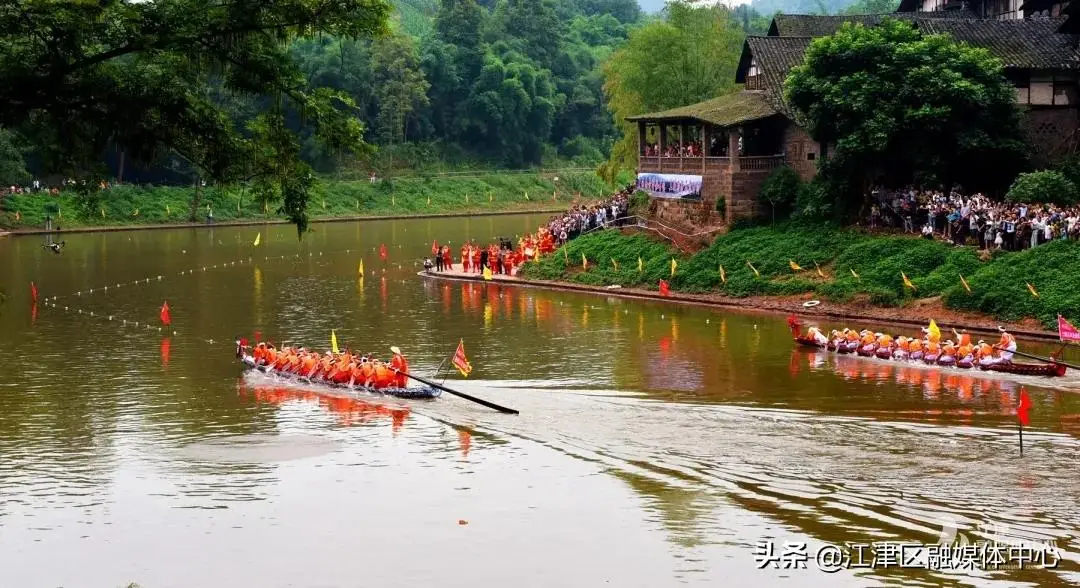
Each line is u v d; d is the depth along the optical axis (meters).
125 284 70.88
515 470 31.14
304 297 64.88
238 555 26.00
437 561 25.41
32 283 70.62
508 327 53.34
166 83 21.73
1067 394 37.09
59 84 20.45
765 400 37.47
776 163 66.19
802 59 68.81
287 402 39.19
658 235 69.62
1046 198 54.50
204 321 56.38
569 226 76.88
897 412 35.34
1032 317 47.28
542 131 164.75
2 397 40.12
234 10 21.11
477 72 161.38
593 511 27.97
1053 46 63.34
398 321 55.78
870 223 59.28
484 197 145.00
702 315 55.72
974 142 56.62
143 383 42.25
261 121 23.03
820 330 50.28
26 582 24.81
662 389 39.47
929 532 25.84
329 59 143.88
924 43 58.28
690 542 25.94
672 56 87.50
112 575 25.11
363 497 29.41
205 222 117.75
